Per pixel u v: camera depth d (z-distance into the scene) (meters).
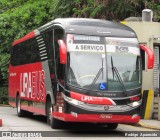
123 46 19.83
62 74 19.42
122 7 31.48
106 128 22.23
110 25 20.55
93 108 18.80
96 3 32.44
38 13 43.16
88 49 19.39
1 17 43.91
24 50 28.47
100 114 18.83
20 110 29.23
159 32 27.64
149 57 19.69
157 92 27.56
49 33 22.23
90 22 20.38
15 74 31.05
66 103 18.94
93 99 18.81
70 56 19.16
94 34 19.67
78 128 22.00
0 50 44.75
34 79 25.33
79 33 19.53
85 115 18.73
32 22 43.31
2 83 48.28
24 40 28.69
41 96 23.52
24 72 28.09
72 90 18.84
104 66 19.28
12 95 31.89
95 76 19.08
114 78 19.23
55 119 21.20
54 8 36.62
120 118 19.08
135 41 20.16
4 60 44.06
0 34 44.12
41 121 25.89
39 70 24.14
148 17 28.28
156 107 25.98
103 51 19.50
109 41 19.70
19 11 43.66
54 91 20.73
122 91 19.19
